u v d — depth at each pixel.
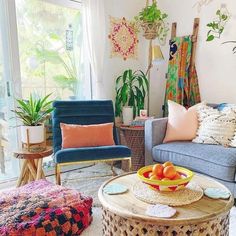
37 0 2.71
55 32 2.91
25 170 2.34
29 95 2.74
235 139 2.31
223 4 2.91
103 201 1.34
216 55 3.03
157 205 1.27
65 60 3.04
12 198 1.78
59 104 2.72
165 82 3.60
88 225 1.83
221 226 1.25
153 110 3.80
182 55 3.30
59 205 1.72
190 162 2.24
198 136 2.52
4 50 2.53
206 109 2.62
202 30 3.13
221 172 2.03
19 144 2.66
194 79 3.24
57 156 2.22
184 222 1.13
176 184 1.36
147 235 1.19
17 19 2.59
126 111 3.15
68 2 2.94
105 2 3.20
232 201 1.32
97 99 3.16
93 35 3.01
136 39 3.64
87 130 2.56
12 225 1.49
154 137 2.59
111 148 2.35
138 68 3.72
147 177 1.47
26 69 2.71
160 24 3.43
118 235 1.27
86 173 2.92
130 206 1.28
